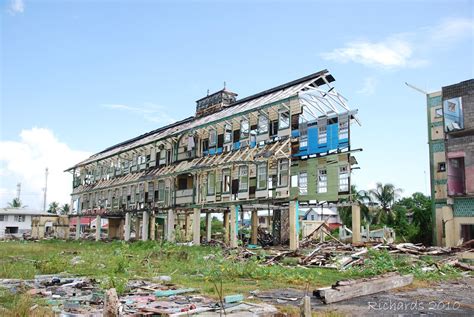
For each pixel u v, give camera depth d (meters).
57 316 9.49
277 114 30.64
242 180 32.19
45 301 11.05
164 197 41.12
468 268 19.72
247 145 32.78
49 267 18.09
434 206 31.81
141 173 46.09
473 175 28.39
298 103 28.80
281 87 33.75
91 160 56.78
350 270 17.89
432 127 32.69
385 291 13.78
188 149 39.12
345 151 28.34
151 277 16.17
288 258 22.59
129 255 24.12
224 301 11.01
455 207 29.67
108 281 13.36
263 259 21.25
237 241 31.84
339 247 26.20
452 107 30.34
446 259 21.59
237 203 31.88
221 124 36.16
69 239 54.66
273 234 34.69
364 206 58.72
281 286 14.55
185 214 44.88
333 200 28.83
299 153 31.42
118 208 48.62
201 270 17.66
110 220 54.03
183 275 16.95
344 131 28.70
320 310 10.62
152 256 23.98
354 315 10.16
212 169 34.47
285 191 28.52
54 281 14.49
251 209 35.78
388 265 17.72
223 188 34.12
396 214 57.91
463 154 29.06
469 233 28.80
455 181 29.66
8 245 38.41
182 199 38.16
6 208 78.62
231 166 33.00
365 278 14.29
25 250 30.70
